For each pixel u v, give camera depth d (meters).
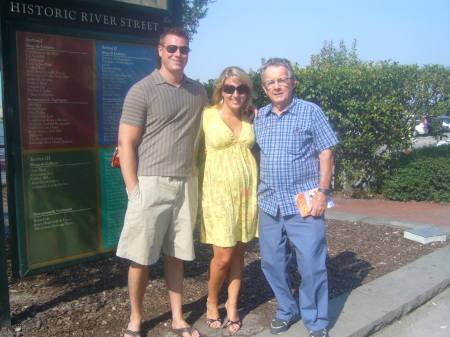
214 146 3.10
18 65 3.34
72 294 3.83
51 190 3.59
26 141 3.42
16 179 3.39
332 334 3.30
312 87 8.39
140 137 2.99
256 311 3.67
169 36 2.92
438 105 8.62
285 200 3.10
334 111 8.27
